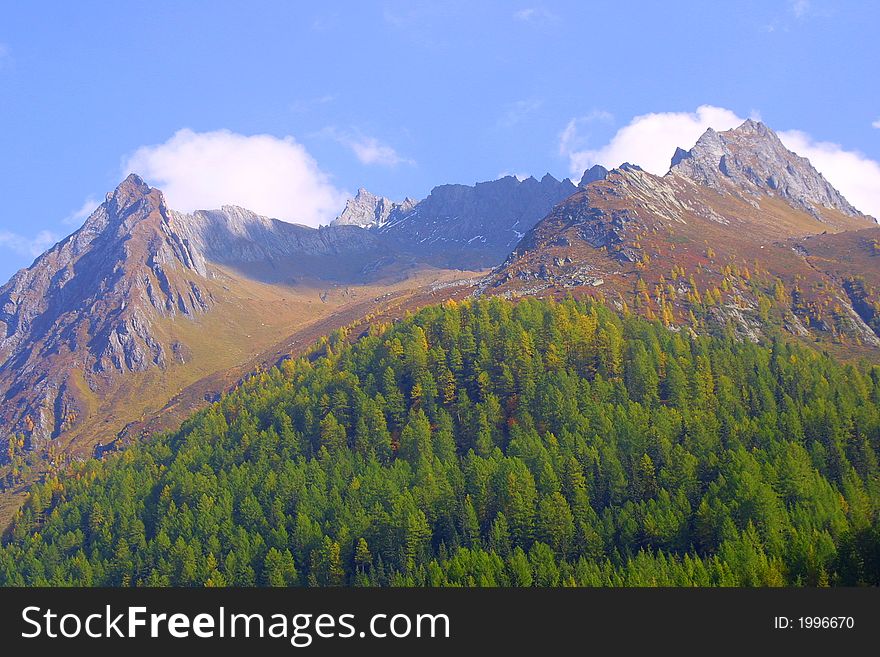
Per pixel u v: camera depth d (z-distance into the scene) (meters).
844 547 139.50
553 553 165.25
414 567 168.00
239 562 186.25
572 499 184.12
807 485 170.75
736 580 135.62
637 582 138.25
